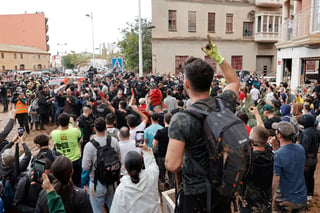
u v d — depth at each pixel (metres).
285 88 12.04
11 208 3.68
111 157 3.91
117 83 14.44
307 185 4.88
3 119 14.45
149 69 35.25
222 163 1.49
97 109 8.25
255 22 32.00
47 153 4.16
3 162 3.57
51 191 2.33
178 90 12.58
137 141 3.44
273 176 3.26
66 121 5.04
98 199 4.02
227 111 1.66
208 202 1.60
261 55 32.91
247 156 1.52
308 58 13.43
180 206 1.84
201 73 1.69
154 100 8.31
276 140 4.28
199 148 1.62
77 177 5.24
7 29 74.31
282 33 16.44
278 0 31.69
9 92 19.12
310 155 4.68
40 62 69.00
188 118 1.61
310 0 14.00
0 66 58.12
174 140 1.61
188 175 1.68
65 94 11.77
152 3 29.17
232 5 31.25
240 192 3.15
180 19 29.91
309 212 4.71
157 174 3.35
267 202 3.12
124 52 36.72
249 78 20.00
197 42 30.66
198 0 30.09
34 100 11.36
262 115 6.03
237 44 31.95
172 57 30.17
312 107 8.41
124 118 6.89
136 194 3.11
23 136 4.42
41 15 74.62
